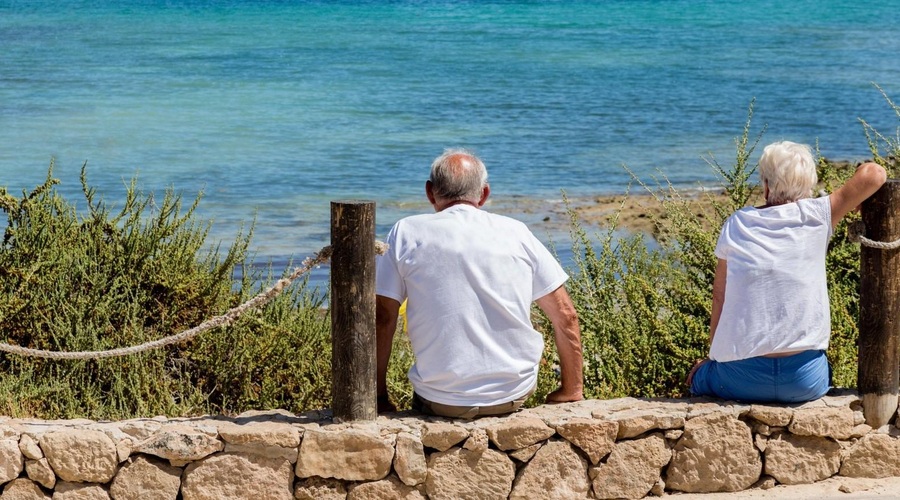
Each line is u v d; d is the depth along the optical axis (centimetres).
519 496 482
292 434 471
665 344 634
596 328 649
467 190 490
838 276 657
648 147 2595
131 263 690
